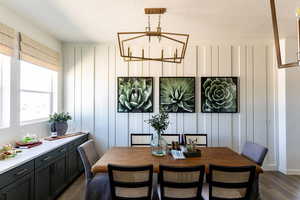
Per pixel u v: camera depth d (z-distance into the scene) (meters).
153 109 4.02
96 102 4.07
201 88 4.00
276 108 3.97
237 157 2.53
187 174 1.89
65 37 3.76
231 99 3.97
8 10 2.61
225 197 1.96
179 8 2.60
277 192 3.03
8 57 2.65
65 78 4.07
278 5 2.52
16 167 1.96
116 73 4.07
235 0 2.40
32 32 3.13
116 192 1.97
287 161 3.76
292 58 3.75
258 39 3.94
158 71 4.04
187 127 4.01
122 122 4.06
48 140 3.21
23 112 3.07
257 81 3.99
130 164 2.22
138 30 3.38
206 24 3.15
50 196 2.63
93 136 4.07
